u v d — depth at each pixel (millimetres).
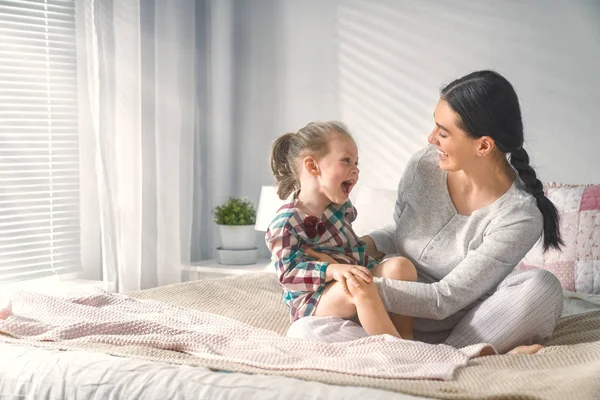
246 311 2426
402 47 3799
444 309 1950
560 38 3420
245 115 4309
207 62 4246
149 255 3809
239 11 4289
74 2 3816
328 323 1935
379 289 1935
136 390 1574
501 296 1956
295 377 1576
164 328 1937
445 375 1548
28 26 3662
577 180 3412
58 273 3795
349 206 2240
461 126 2004
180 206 3967
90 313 2084
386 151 3869
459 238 2111
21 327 1958
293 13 4125
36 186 3701
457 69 3656
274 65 4199
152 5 3791
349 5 3947
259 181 4293
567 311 2473
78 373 1655
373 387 1502
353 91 3959
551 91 3447
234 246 3990
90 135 3758
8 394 1698
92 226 3844
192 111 4012
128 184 3703
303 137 2166
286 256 2057
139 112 3734
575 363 1659
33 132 3691
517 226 2010
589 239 2773
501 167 2109
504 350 1947
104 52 3578
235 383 1531
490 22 3570
